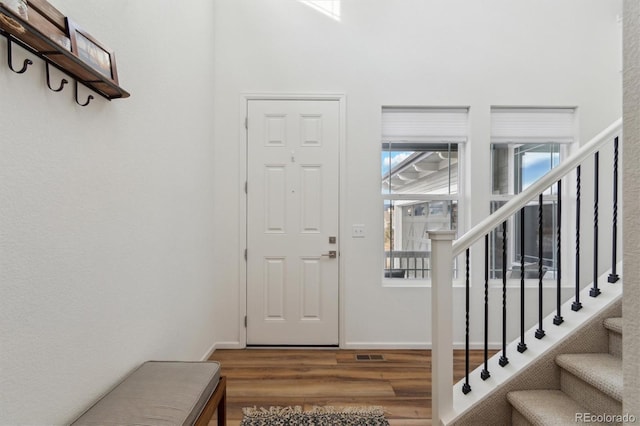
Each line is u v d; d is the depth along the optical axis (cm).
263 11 291
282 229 293
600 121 291
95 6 132
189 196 232
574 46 291
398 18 292
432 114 297
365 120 292
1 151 91
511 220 303
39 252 103
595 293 172
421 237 303
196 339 244
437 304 164
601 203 290
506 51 291
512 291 290
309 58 291
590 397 143
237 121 291
